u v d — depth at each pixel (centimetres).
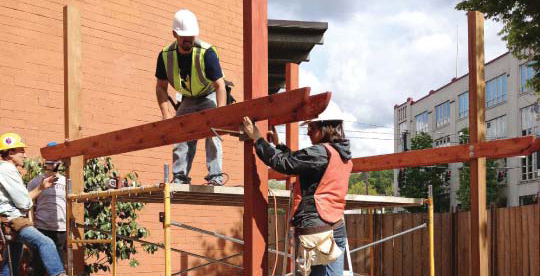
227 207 1031
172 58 537
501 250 1032
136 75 945
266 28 451
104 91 903
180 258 960
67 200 587
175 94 983
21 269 663
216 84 530
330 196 405
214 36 1045
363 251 1288
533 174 3484
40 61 839
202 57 527
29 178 735
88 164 740
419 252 1195
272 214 1326
